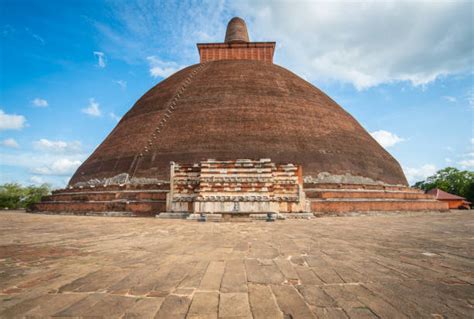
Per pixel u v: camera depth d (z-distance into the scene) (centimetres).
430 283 461
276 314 346
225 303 379
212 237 966
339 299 393
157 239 923
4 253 696
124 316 342
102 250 731
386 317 337
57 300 391
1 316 341
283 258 633
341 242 856
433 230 1192
